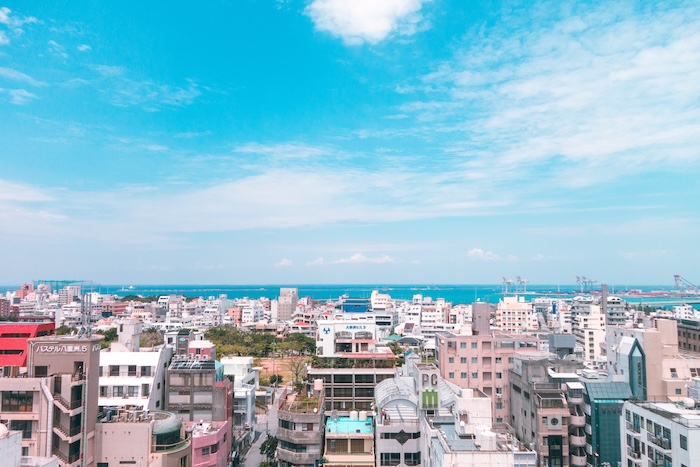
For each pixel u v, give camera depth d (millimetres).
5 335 114688
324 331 145750
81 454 67125
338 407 125250
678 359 103750
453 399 82688
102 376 102562
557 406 96375
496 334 138125
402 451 81125
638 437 75500
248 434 127000
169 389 103938
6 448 39438
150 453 70875
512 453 58969
